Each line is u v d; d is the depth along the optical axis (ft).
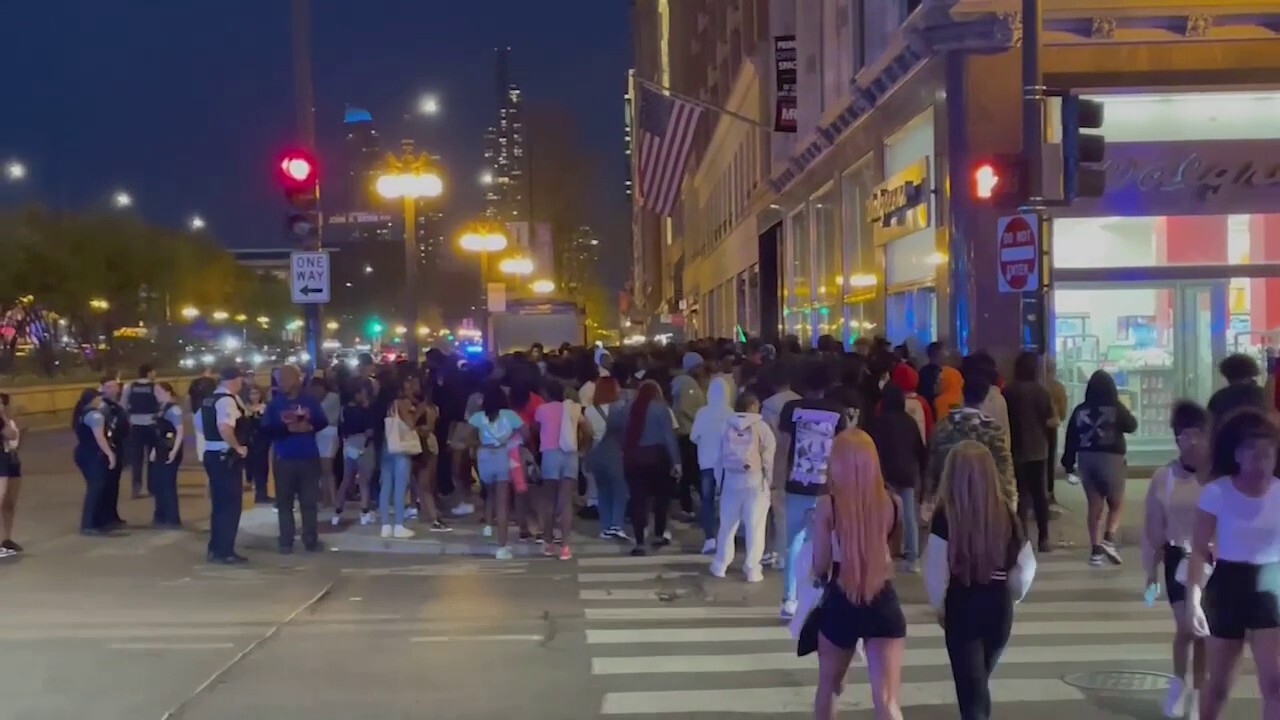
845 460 19.77
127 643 31.27
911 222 66.74
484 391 46.09
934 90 61.52
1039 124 43.62
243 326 331.36
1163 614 33.73
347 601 37.01
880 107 73.77
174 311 236.43
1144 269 60.54
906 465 38.70
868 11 79.46
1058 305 61.57
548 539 45.24
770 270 132.26
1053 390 48.34
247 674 28.02
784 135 119.75
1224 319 61.31
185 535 50.96
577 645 30.89
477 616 34.63
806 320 107.45
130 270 187.62
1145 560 23.65
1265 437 19.71
